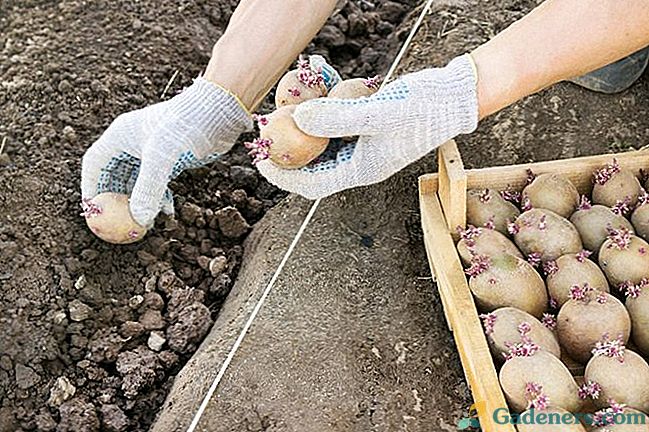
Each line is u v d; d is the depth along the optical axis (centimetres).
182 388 151
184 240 180
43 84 193
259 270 167
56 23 206
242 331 154
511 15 208
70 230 173
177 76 204
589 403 128
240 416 144
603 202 152
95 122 191
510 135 186
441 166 149
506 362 126
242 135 200
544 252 144
